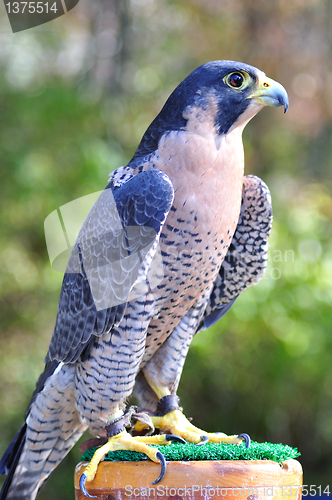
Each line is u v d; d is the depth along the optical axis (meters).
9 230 9.36
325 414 10.47
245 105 4.27
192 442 4.20
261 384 10.11
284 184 12.05
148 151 4.39
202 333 9.40
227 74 4.27
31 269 9.66
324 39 12.68
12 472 4.91
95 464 3.68
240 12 12.34
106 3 13.11
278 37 12.23
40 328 9.99
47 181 9.05
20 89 9.90
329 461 11.10
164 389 4.75
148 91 12.59
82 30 12.59
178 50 12.88
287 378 9.93
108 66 12.92
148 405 4.90
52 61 11.04
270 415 10.51
